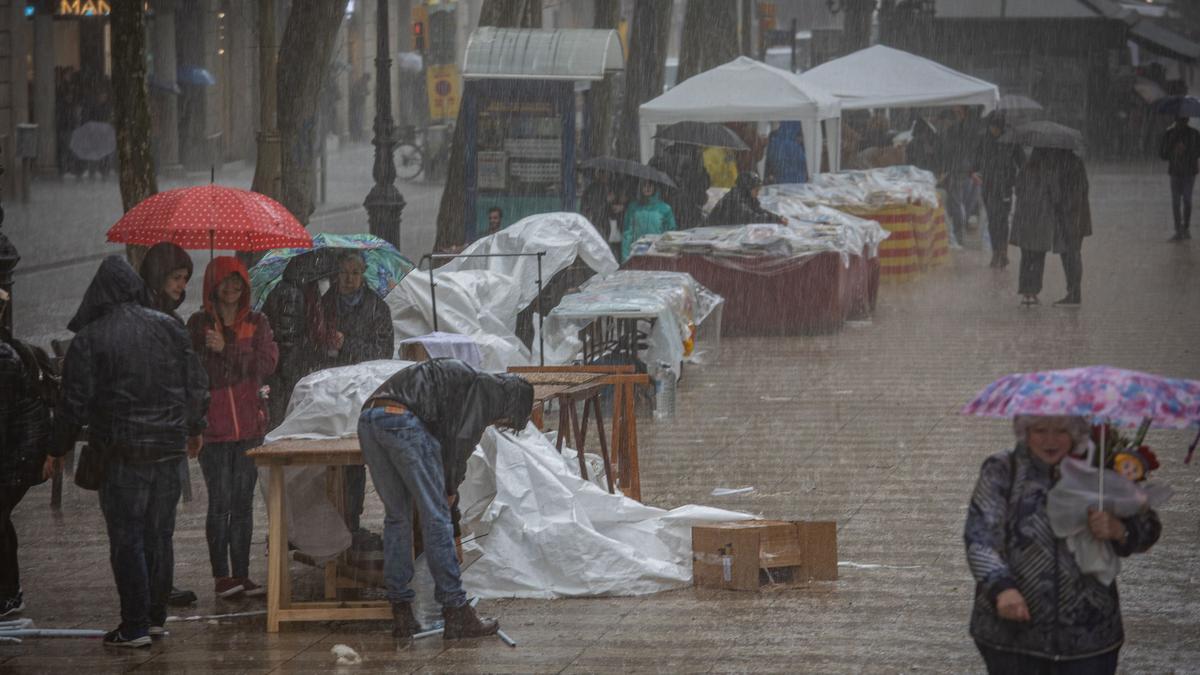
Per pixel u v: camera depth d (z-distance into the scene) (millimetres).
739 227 60031
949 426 40500
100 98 127000
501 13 71062
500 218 59250
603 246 45969
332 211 109250
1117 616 16078
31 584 27609
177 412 23438
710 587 26219
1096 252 83000
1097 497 15609
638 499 31203
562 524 26156
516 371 31094
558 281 49812
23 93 109938
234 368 26156
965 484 33812
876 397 44844
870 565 27328
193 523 32062
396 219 52125
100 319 23172
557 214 46094
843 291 58312
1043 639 15781
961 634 23266
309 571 28500
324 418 25406
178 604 26094
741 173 62344
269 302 31172
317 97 59438
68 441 23031
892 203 72250
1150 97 168750
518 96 60250
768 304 57594
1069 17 163250
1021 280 63656
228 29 147125
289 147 58500
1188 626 23625
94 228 92062
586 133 64812
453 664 22375
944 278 74750
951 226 88438
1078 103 167000
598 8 86750
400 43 192250
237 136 149500
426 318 40094
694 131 70375
